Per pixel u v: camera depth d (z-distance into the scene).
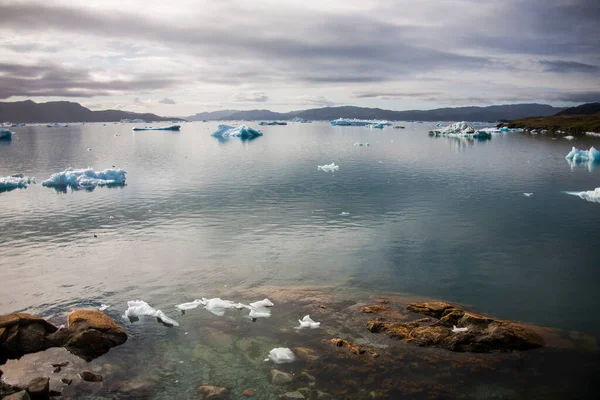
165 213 36.12
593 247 26.44
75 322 16.17
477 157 77.62
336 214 35.09
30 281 21.59
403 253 25.64
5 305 18.83
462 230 30.34
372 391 12.78
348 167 64.81
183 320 17.36
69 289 20.62
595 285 20.81
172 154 89.69
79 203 40.50
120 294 20.06
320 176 55.75
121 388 13.05
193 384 13.25
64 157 84.81
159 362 14.46
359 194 43.38
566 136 129.00
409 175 56.19
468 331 15.53
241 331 16.39
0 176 59.44
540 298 19.47
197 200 41.22
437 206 37.84
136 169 64.75
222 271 22.94
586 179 52.41
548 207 37.28
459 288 20.64
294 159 77.12
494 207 37.38
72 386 13.11
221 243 27.77
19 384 13.14
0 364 14.21
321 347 15.11
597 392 12.66
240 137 150.25
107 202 40.84
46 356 14.72
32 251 26.39
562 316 17.70
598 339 15.69
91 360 14.56
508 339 14.98
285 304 18.64
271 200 40.75
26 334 15.34
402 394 12.65
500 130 157.00
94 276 22.28
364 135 162.12
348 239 28.39
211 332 16.38
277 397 12.58
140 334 16.28
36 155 89.31
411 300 19.00
